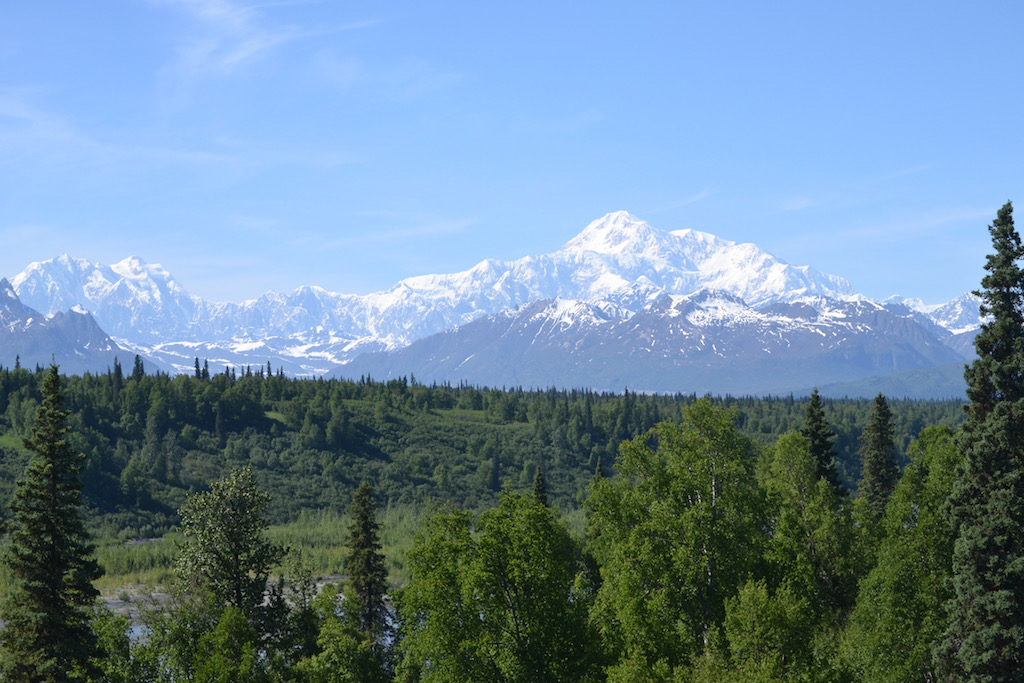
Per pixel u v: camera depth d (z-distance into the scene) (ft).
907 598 194.59
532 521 173.68
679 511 194.29
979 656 166.20
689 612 185.57
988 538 169.17
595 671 169.99
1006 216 179.11
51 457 171.53
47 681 165.58
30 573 168.55
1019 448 172.35
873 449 335.06
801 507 259.39
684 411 203.41
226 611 187.83
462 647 165.68
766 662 148.36
